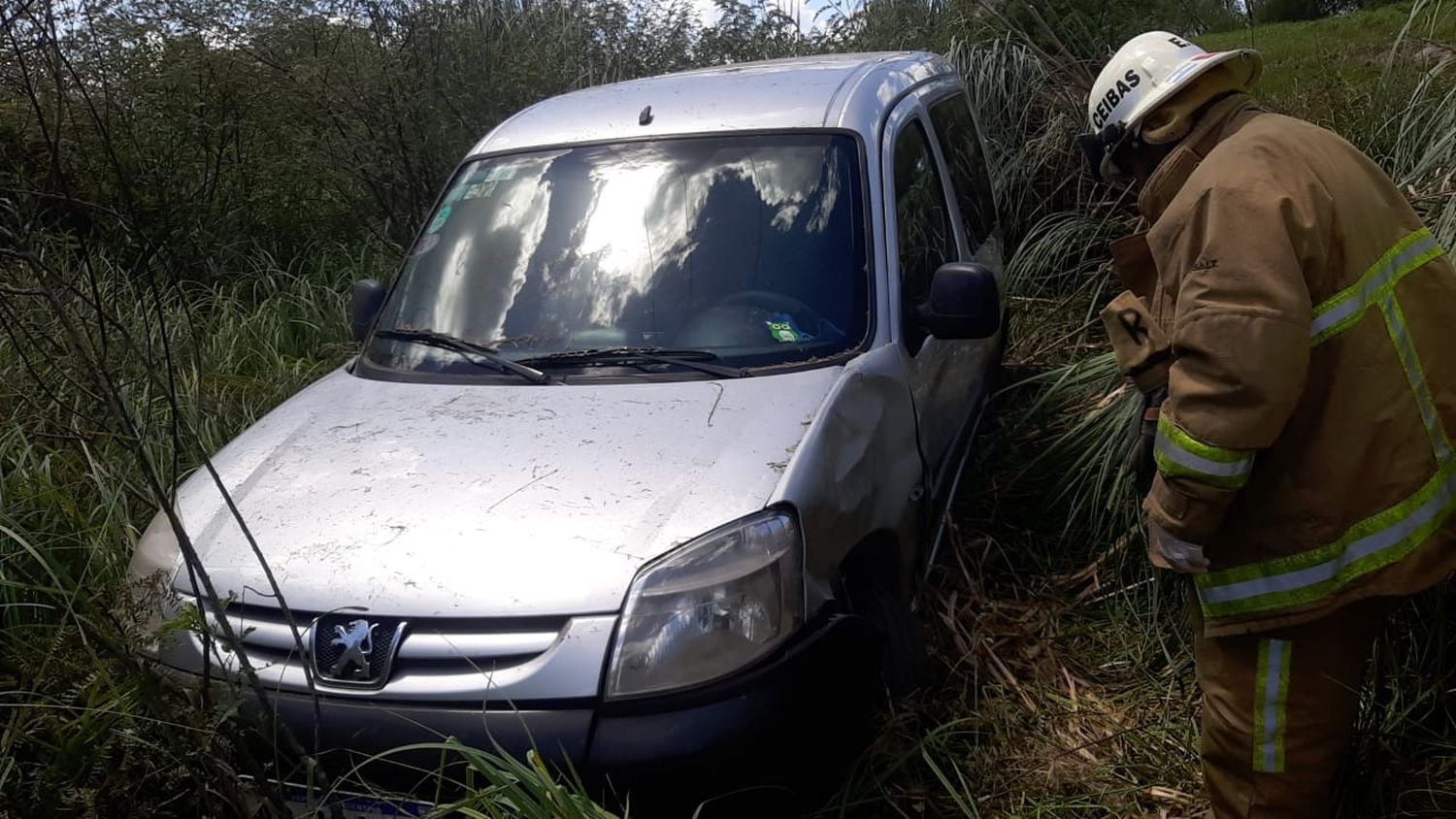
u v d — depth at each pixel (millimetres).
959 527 4160
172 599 2707
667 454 2777
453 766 2387
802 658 2520
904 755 2811
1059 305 5500
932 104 4492
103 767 2604
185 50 6902
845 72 4070
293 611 2557
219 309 6344
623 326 3334
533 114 4141
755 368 3148
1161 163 2383
